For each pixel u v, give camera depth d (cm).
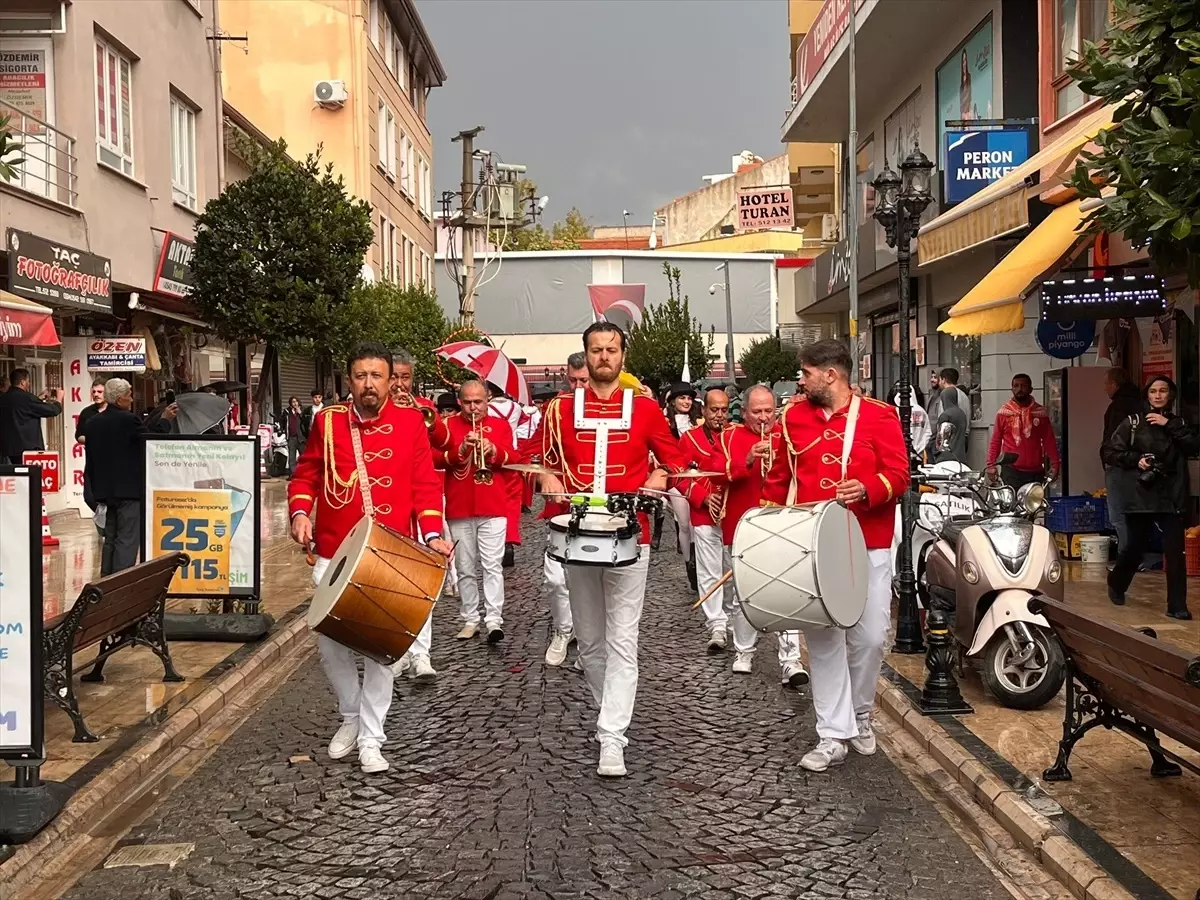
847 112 2883
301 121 3259
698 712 762
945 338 2273
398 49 3947
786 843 532
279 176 1862
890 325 2741
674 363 5059
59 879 507
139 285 1845
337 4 3253
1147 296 1048
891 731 722
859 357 2106
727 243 6281
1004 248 1855
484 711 760
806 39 2791
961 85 2112
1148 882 462
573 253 5625
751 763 650
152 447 968
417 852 521
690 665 908
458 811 573
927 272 2266
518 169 3831
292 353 1936
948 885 488
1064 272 1239
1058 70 1633
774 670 891
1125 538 1016
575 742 690
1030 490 776
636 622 633
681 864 507
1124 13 627
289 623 1039
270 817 570
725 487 887
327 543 653
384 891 481
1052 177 1066
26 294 1376
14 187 1427
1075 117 1505
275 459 2648
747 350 5225
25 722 535
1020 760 620
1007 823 545
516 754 666
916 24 2162
